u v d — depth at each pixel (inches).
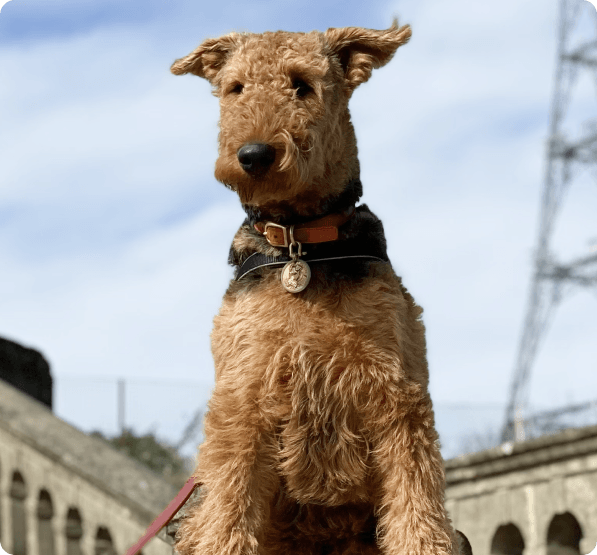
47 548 236.7
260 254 119.3
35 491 239.6
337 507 119.4
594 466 201.3
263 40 118.3
